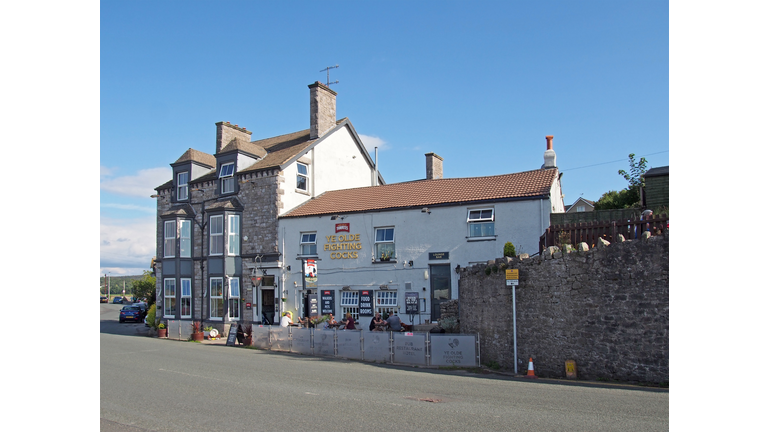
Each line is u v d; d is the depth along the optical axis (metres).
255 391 10.55
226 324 25.73
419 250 21.78
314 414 8.42
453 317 18.34
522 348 13.46
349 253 23.39
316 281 22.62
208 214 26.94
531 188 20.66
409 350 15.36
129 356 16.88
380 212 22.88
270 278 25.33
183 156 30.19
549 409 8.51
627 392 10.02
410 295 21.67
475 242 20.72
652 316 10.94
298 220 24.92
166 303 28.77
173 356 16.95
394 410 8.62
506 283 13.59
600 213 18.92
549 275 12.91
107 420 8.23
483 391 10.41
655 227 12.07
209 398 9.85
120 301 78.44
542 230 19.59
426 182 24.86
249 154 27.86
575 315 12.23
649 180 18.92
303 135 30.77
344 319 21.53
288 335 19.22
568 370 12.11
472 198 21.06
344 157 30.50
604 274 11.75
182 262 28.38
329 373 13.26
